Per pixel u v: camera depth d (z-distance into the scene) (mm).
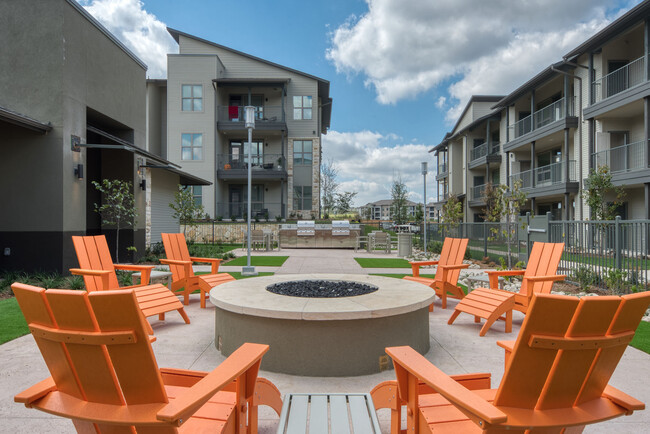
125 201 11469
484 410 1346
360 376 3227
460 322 5125
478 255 14453
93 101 9625
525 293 4719
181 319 5137
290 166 28281
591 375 1475
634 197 15500
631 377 3225
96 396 1487
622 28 14164
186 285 5918
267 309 3260
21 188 8336
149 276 5211
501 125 24797
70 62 8680
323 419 2033
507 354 2129
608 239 7324
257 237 17734
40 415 2537
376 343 3307
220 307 3615
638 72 15305
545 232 9023
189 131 26234
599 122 16250
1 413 2555
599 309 1346
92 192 11477
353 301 3598
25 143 8344
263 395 2143
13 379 3107
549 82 19547
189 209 16078
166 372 2121
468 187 28484
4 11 8477
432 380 1595
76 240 4527
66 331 1398
